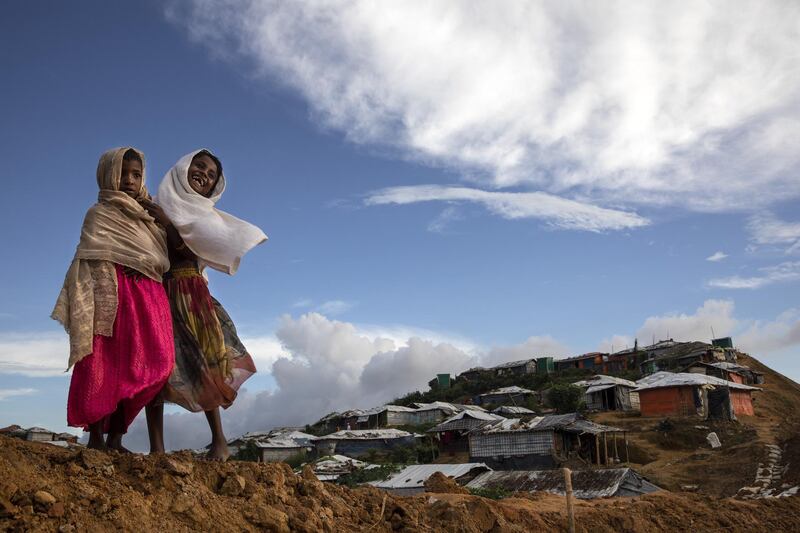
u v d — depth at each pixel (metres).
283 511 5.02
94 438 4.44
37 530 3.53
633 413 57.28
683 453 45.81
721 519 14.08
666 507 13.80
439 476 17.11
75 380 4.15
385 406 78.44
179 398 4.59
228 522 4.46
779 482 35.38
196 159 4.89
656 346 89.81
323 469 37.53
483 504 8.21
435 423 72.19
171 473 4.45
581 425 44.50
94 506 3.86
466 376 103.88
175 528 4.11
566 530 9.82
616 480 25.27
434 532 6.86
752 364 85.56
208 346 4.75
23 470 3.81
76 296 4.17
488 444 45.62
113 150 4.48
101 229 4.32
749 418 53.25
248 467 5.41
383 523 6.30
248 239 4.78
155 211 4.62
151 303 4.45
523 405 74.88
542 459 43.50
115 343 4.26
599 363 93.44
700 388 52.44
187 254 4.81
